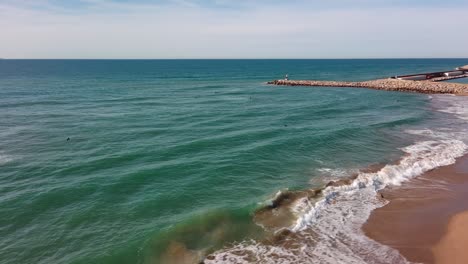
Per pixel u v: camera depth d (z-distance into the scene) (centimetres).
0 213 1321
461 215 1321
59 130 2633
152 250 1088
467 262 1021
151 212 1340
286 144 2231
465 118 3191
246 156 1991
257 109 3631
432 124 2911
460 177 1712
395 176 1706
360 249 1088
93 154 2028
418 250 1084
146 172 1730
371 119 3122
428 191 1548
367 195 1494
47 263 1030
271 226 1225
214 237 1158
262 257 1045
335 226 1229
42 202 1415
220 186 1588
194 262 1025
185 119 3062
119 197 1466
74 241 1143
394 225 1241
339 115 3328
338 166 1859
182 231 1186
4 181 1631
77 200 1436
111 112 3447
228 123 2891
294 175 1728
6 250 1093
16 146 2198
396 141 2353
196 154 2028
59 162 1889
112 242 1134
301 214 1303
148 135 2470
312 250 1080
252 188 1567
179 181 1636
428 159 1953
